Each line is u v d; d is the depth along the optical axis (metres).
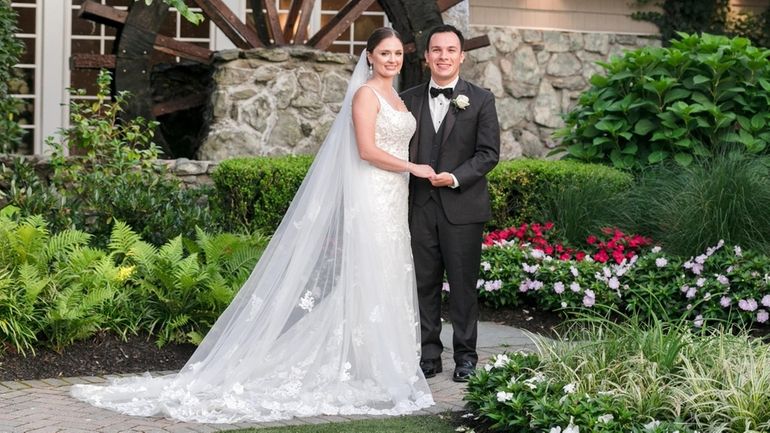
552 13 11.46
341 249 4.82
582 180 7.56
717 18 11.72
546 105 11.16
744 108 8.42
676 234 6.78
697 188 6.86
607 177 7.68
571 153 8.80
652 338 4.47
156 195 6.96
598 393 4.06
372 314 4.75
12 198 6.66
